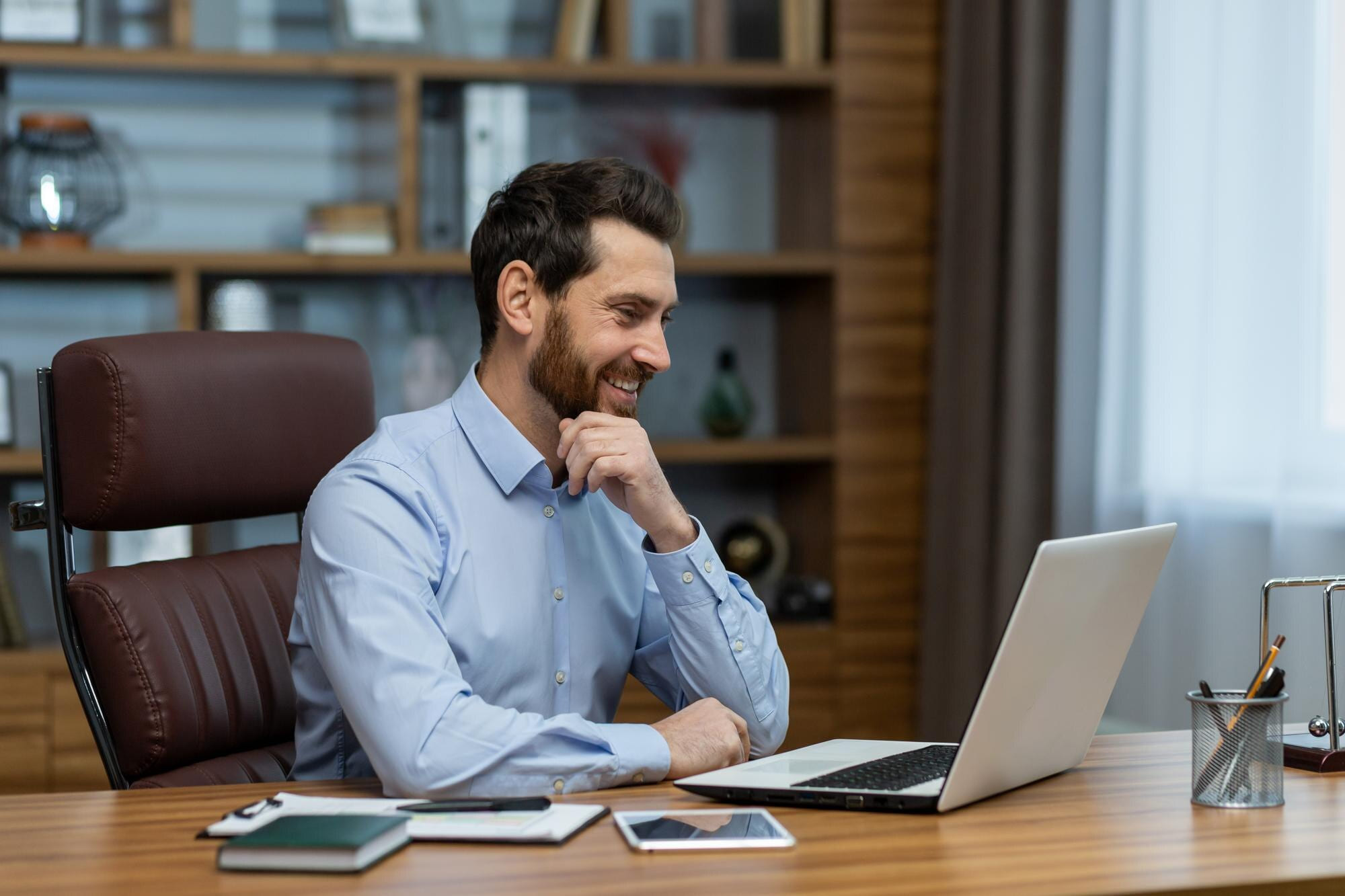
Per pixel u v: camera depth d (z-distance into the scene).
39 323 3.45
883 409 3.47
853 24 3.44
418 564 1.36
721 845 1.01
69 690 3.07
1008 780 1.17
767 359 3.81
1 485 3.43
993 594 3.12
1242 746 1.14
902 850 1.01
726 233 3.79
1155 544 1.22
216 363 1.59
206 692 1.50
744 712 1.45
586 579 1.56
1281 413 2.42
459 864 0.98
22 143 3.23
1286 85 2.41
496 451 1.48
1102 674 1.24
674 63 3.38
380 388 3.57
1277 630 2.38
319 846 0.96
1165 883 0.93
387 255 3.29
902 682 3.47
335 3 3.38
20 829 1.10
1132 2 2.86
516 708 1.49
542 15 3.62
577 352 1.45
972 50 3.28
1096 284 2.92
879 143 3.46
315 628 1.34
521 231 1.46
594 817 1.10
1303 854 1.00
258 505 1.64
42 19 3.21
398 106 3.30
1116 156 2.88
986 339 3.18
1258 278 2.49
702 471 3.78
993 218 3.16
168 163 3.52
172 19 3.23
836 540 3.45
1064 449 2.92
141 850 1.03
